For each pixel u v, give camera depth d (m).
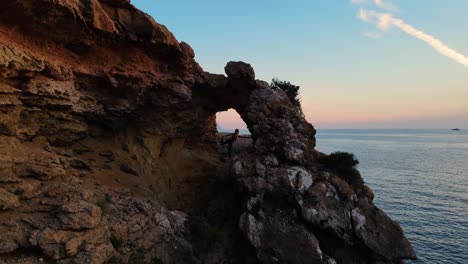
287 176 25.72
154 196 25.05
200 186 29.98
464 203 76.56
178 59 28.61
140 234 19.92
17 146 18.53
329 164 29.28
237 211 26.52
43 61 19.39
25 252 15.02
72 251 15.50
